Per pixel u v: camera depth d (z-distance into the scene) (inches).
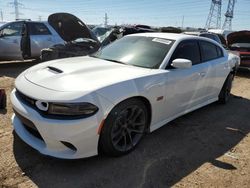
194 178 124.6
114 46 183.8
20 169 120.5
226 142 163.9
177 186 118.0
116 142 131.0
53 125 112.5
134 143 141.7
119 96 124.0
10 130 156.2
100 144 126.6
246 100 261.7
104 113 119.3
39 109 116.9
